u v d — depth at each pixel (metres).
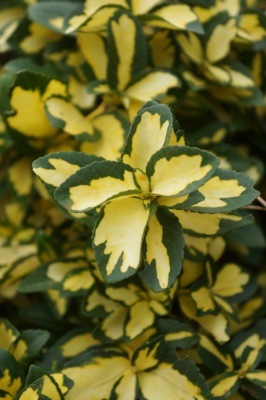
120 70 0.65
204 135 0.69
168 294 0.60
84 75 0.67
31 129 0.66
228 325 0.61
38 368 0.57
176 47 0.68
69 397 0.58
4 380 0.58
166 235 0.55
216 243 0.64
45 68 0.69
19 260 0.67
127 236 0.54
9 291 0.68
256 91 0.69
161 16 0.64
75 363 0.60
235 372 0.60
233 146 0.73
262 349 0.62
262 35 0.70
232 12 0.70
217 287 0.64
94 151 0.64
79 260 0.65
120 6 0.64
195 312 0.62
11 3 0.75
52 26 0.68
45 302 0.70
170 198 0.55
